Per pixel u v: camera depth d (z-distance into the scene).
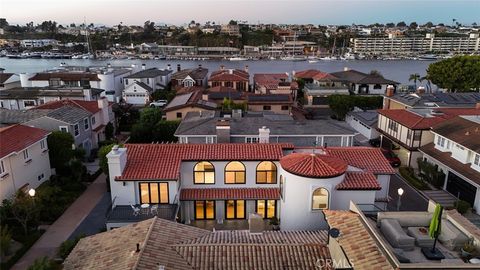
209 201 31.11
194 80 89.75
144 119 54.34
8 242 24.75
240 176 31.22
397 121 45.09
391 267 13.72
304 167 26.67
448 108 50.94
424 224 17.25
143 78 86.81
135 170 29.14
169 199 29.48
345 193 27.06
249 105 65.94
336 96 68.06
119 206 29.12
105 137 55.19
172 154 30.81
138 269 16.70
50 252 26.73
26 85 80.81
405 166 44.06
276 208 31.36
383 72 172.12
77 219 31.80
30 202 28.05
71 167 38.75
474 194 33.50
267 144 32.12
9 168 31.94
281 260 18.42
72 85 80.06
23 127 36.94
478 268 13.20
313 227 27.14
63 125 43.19
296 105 80.50
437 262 13.99
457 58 76.44
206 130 38.38
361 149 32.59
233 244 19.38
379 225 17.27
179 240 20.11
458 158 36.62
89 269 18.16
